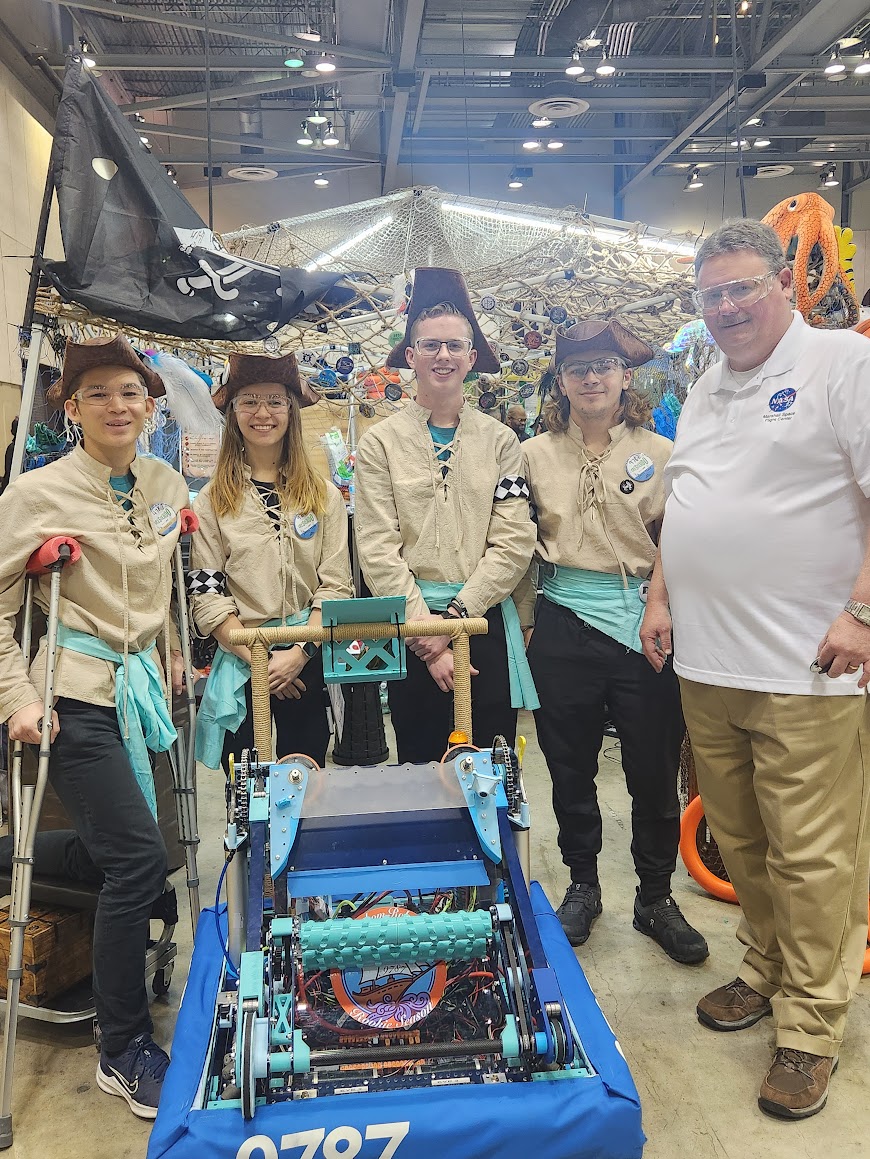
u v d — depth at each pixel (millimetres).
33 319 2262
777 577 1785
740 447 1853
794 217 2607
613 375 2270
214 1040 1532
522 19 6551
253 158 8070
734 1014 2066
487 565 2227
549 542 2402
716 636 1894
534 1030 1397
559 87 6969
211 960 1847
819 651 1703
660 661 2195
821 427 1729
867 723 1790
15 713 1754
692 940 2369
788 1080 1789
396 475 2260
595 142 8891
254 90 6309
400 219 3367
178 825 2631
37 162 6172
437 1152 1300
